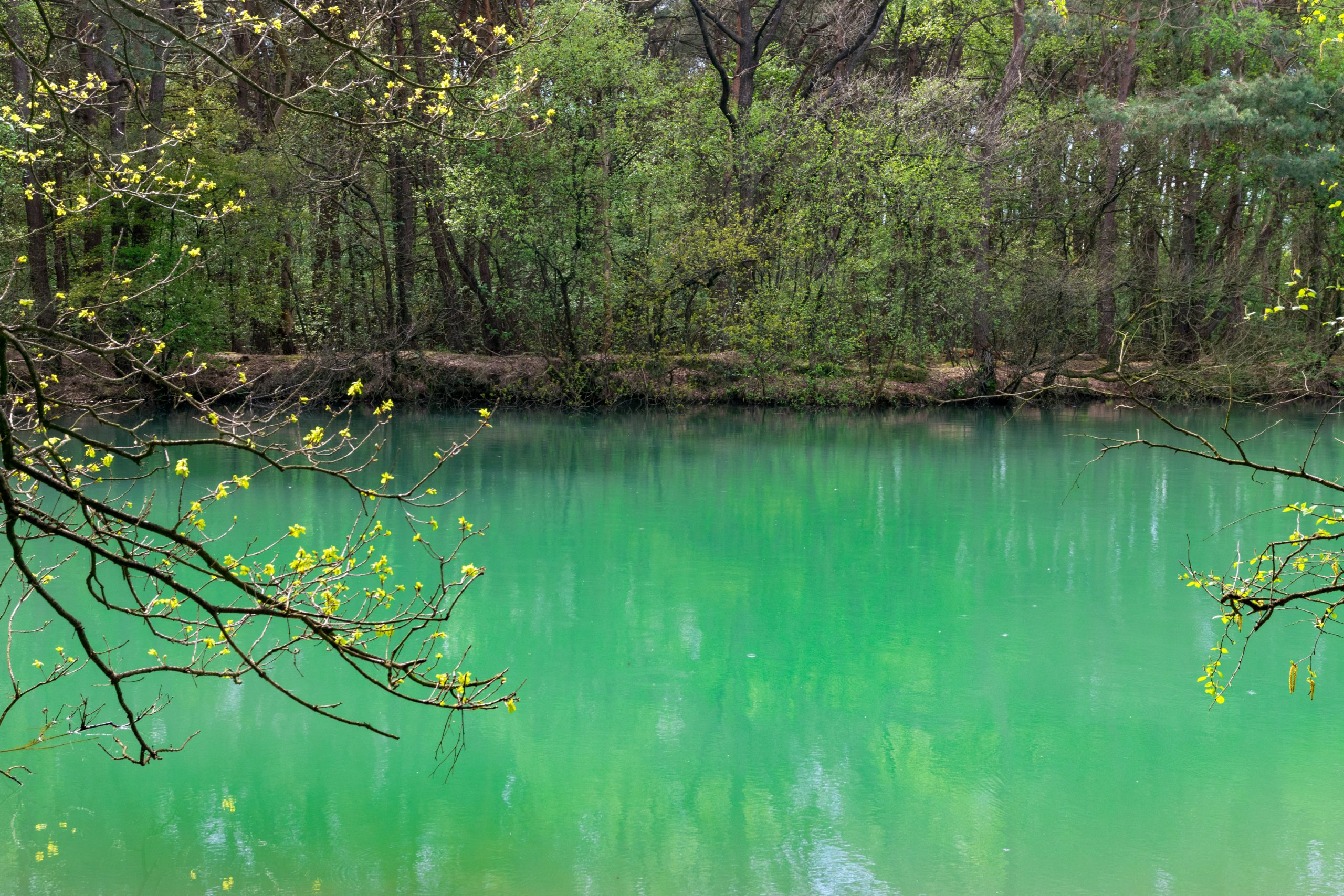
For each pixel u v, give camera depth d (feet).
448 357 90.89
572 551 39.32
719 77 99.25
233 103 92.89
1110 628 29.71
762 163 88.02
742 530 43.21
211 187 15.89
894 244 85.71
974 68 106.01
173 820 18.43
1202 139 95.14
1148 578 35.17
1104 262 84.99
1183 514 45.70
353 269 96.48
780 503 48.96
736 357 90.63
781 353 88.07
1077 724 22.82
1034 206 93.15
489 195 83.10
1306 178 80.18
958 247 86.58
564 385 87.81
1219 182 96.37
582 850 17.48
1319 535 13.03
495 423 79.61
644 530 43.04
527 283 91.81
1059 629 29.71
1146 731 22.53
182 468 10.89
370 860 17.11
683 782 20.26
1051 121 89.61
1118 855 17.37
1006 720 23.22
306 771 20.57
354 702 24.30
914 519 45.06
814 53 104.22
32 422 10.77
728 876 16.56
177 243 73.77
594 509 47.50
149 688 24.95
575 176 83.71
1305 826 18.22
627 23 85.10
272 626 29.71
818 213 86.79
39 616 29.99
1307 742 21.83
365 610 12.18
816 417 83.92
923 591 33.99
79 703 23.76
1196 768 20.65
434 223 93.04
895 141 86.07
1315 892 16.07
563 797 19.51
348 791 19.70
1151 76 100.83
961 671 26.48
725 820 18.54
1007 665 26.84
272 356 90.17
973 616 31.12
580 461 61.72
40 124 16.08
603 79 81.66
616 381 87.76
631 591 33.83
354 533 40.83
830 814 18.88
